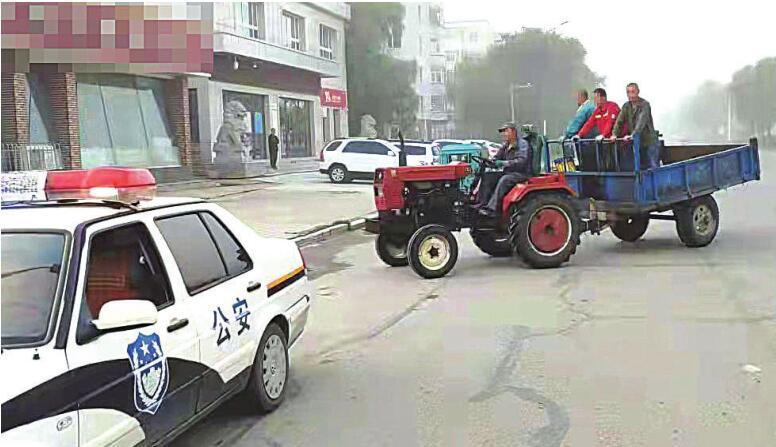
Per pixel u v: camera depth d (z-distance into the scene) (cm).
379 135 5594
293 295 583
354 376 627
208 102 3234
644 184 1180
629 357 653
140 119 2786
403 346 717
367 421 523
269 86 3778
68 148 2359
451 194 1103
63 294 361
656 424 501
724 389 564
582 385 584
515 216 1103
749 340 692
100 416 351
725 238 1366
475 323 796
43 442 316
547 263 1111
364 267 1202
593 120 1274
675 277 1009
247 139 3600
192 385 433
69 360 342
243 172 3262
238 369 490
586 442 475
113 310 363
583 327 761
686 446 465
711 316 786
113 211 426
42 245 384
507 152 1138
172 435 417
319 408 551
